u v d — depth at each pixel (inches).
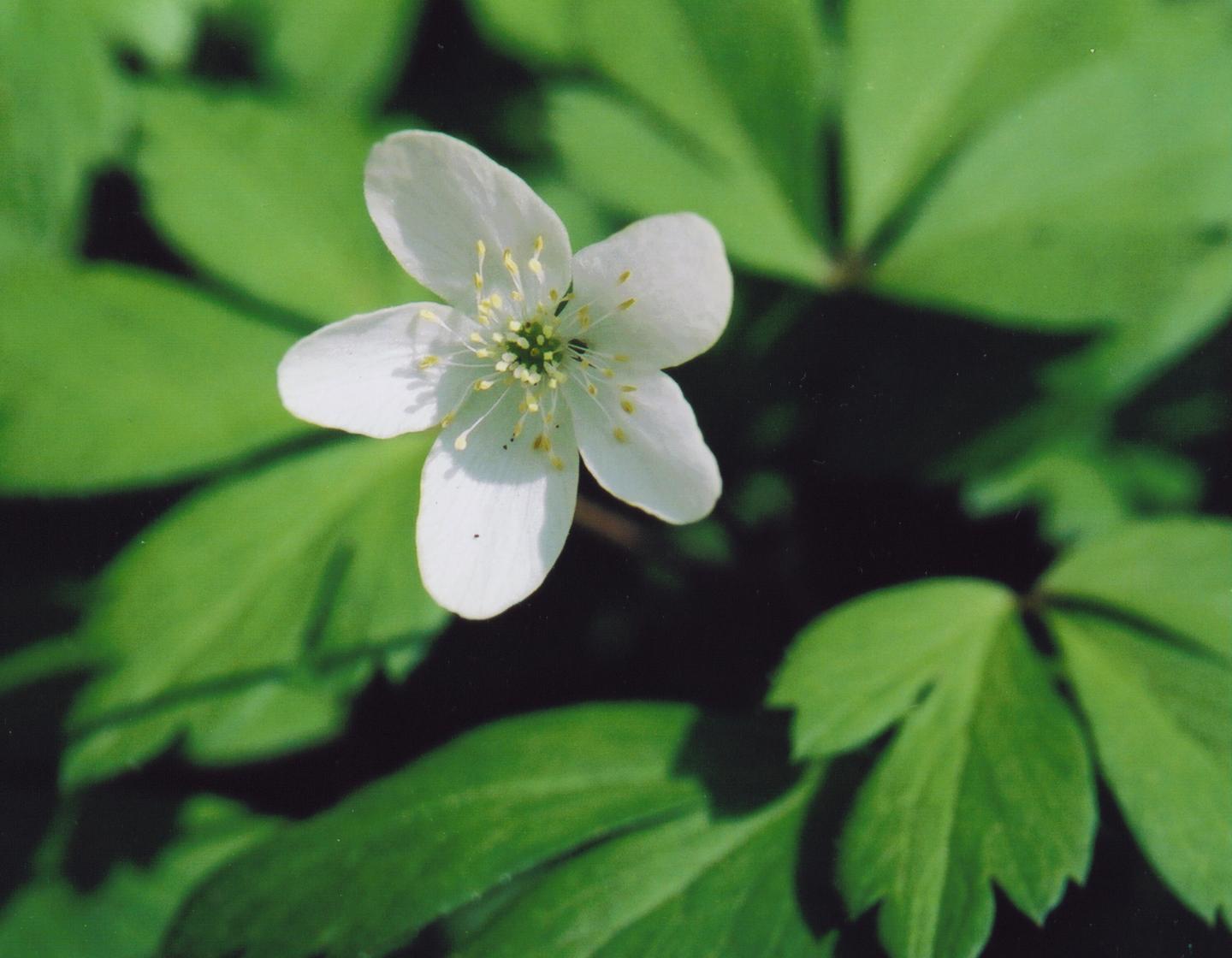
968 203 9.7
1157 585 9.1
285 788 9.6
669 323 8.5
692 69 9.9
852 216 9.8
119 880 9.5
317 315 9.7
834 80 10.2
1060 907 9.1
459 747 9.0
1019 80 9.9
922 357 9.9
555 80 10.3
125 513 9.8
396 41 10.3
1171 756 8.7
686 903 8.7
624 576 10.0
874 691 8.8
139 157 9.7
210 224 9.7
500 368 8.6
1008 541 9.8
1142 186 9.6
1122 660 9.0
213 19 10.2
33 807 9.6
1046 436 9.8
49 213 9.9
